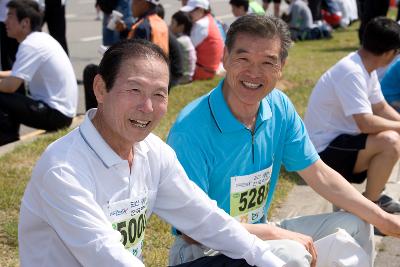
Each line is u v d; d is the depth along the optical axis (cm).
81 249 243
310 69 1116
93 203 246
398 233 340
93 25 1681
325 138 500
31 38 675
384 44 481
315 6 1569
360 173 497
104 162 252
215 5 2266
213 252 316
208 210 287
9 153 613
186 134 318
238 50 313
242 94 316
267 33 311
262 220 357
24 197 258
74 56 1236
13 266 402
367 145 477
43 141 654
